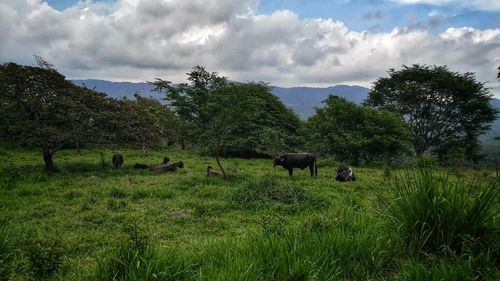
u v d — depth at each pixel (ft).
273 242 16.74
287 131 142.41
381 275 15.34
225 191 47.57
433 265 14.17
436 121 141.18
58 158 96.94
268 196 42.98
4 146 108.37
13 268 18.88
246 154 131.75
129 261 14.96
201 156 121.60
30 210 39.32
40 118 73.61
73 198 45.24
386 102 150.30
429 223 16.55
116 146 76.43
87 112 70.69
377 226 18.89
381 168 92.38
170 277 14.35
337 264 15.57
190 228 32.73
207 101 59.88
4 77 68.95
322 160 101.60
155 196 46.29
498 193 17.35
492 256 15.37
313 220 22.72
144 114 83.20
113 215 36.65
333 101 112.78
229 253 16.14
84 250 26.66
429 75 137.59
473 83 134.51
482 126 138.62
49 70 74.59
